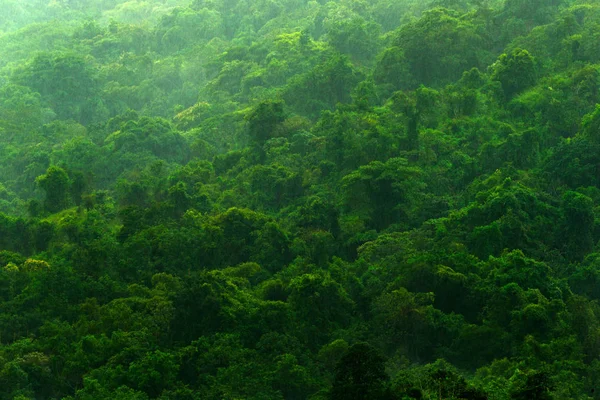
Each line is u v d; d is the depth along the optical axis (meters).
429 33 121.62
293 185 96.19
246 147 114.00
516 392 44.75
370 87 114.75
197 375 60.22
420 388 45.91
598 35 109.94
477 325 64.94
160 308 65.31
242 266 77.12
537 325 61.75
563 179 87.00
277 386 57.94
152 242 80.06
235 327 64.75
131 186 99.50
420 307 64.31
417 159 94.88
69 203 98.31
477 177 92.00
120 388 55.62
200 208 92.81
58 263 74.38
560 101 100.12
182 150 124.81
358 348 45.47
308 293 67.62
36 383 59.62
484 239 73.94
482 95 104.31
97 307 68.44
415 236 78.50
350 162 96.00
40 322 67.44
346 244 82.88
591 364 59.44
